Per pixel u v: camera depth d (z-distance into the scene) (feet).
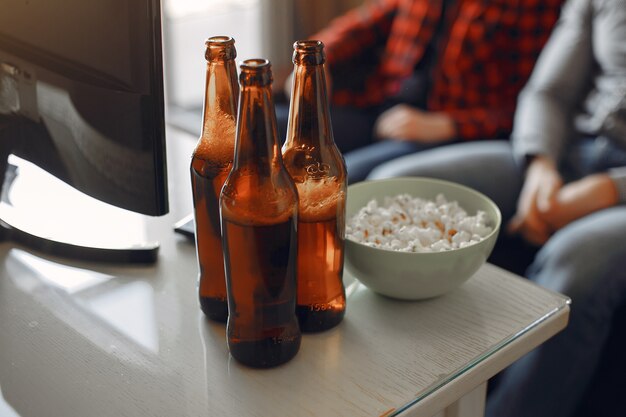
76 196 3.67
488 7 6.04
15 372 2.64
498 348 2.74
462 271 2.81
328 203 2.59
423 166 5.50
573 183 5.21
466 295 3.04
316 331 2.77
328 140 2.57
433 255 2.71
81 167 3.26
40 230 3.42
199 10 9.67
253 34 10.16
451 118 6.10
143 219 3.61
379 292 2.97
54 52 3.04
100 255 3.28
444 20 6.33
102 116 3.05
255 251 2.41
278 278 2.45
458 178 5.46
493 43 6.11
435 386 2.54
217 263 2.73
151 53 2.87
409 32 6.49
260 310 2.49
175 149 4.47
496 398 4.57
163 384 2.55
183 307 2.97
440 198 3.25
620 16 5.40
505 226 5.28
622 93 5.27
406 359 2.65
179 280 3.16
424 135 6.08
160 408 2.44
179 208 3.74
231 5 9.89
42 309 2.99
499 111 6.15
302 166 2.55
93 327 2.87
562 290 4.56
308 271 2.68
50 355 2.72
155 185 3.12
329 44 6.74
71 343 2.78
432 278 2.79
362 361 2.64
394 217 3.06
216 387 2.52
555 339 4.49
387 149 6.13
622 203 5.01
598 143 5.41
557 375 4.51
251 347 2.54
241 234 2.40
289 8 9.35
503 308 2.95
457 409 2.88
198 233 2.73
